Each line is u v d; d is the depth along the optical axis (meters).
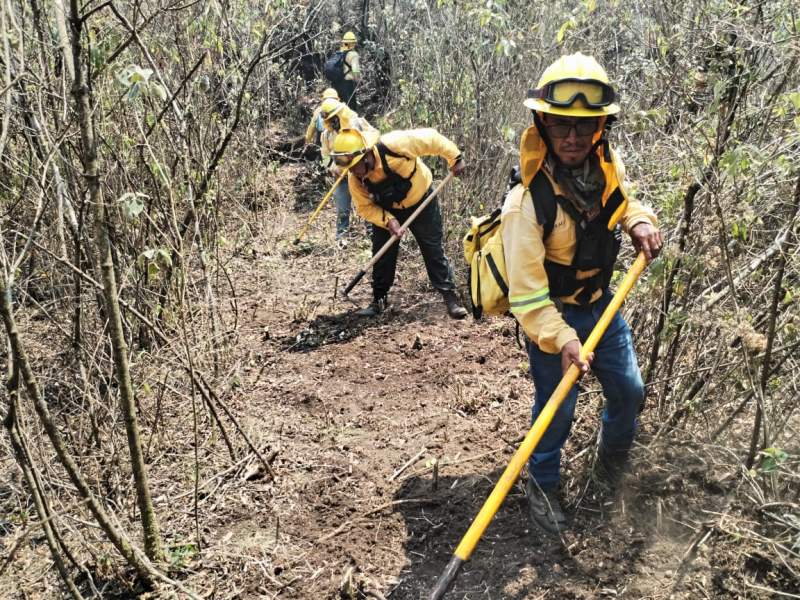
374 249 5.53
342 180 7.25
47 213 4.04
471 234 3.04
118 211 4.00
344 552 3.17
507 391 4.29
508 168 6.15
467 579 2.97
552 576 2.92
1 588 3.05
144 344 4.33
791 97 2.77
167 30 4.70
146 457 3.75
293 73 10.61
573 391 3.02
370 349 5.09
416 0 6.88
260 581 3.05
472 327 5.26
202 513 3.44
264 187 8.30
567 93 2.44
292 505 3.48
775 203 3.14
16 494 3.43
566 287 2.80
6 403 3.32
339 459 3.81
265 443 3.96
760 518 2.96
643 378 3.53
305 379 4.71
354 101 10.27
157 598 2.96
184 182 4.29
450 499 3.42
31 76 3.24
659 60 4.04
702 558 2.89
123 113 4.03
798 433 3.21
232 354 4.92
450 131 6.36
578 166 2.61
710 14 3.28
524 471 3.48
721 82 2.85
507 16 5.29
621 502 3.19
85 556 3.15
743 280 3.21
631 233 2.81
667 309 3.27
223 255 6.80
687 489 3.21
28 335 4.40
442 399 4.32
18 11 3.54
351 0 11.51
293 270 6.76
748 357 3.08
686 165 3.07
